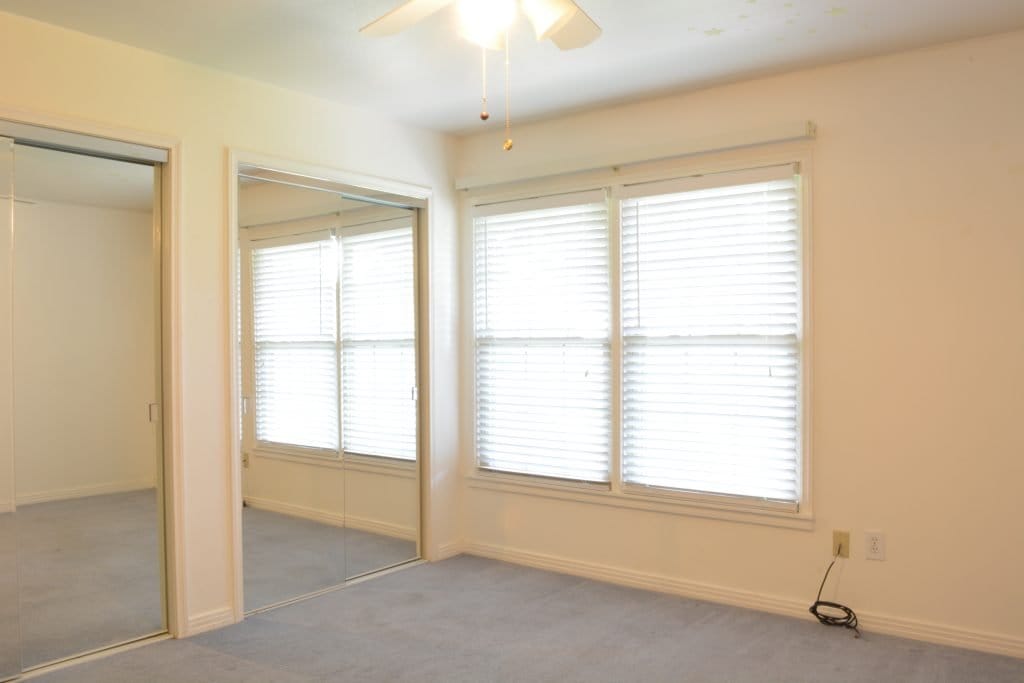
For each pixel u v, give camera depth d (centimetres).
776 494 353
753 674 287
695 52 320
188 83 330
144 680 283
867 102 330
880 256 328
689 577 376
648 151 378
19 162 296
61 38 293
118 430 326
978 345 309
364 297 411
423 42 308
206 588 334
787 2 273
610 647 313
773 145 350
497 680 284
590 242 404
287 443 373
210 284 338
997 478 306
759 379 357
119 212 321
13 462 299
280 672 290
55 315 310
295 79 353
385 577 409
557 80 354
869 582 331
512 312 434
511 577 408
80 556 318
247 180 356
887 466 328
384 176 412
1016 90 301
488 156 444
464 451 455
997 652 304
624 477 395
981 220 309
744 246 360
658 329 383
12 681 284
